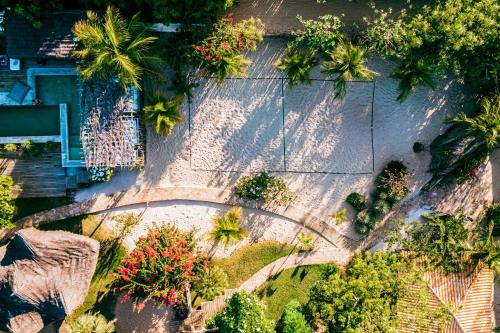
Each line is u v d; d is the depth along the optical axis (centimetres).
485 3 2097
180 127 2509
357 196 2506
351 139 2536
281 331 2477
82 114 2262
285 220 2553
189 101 2486
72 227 2498
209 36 2242
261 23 2459
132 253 2295
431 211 2570
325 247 2562
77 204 2502
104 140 2267
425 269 2330
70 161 2438
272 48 2494
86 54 2114
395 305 2283
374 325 2192
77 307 2314
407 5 2464
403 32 2197
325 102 2520
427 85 2509
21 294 2205
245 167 2536
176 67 2366
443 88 2522
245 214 2545
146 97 2400
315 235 2561
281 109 2522
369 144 2541
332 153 2541
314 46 2306
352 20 2472
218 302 2528
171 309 2523
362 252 2573
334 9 2475
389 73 2509
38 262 2245
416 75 2234
